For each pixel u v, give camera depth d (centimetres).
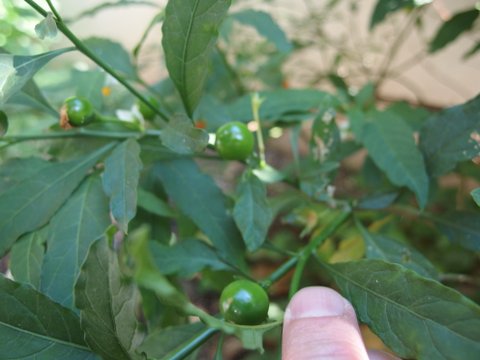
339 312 10
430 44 21
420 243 29
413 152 15
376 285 10
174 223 25
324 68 33
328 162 15
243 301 10
